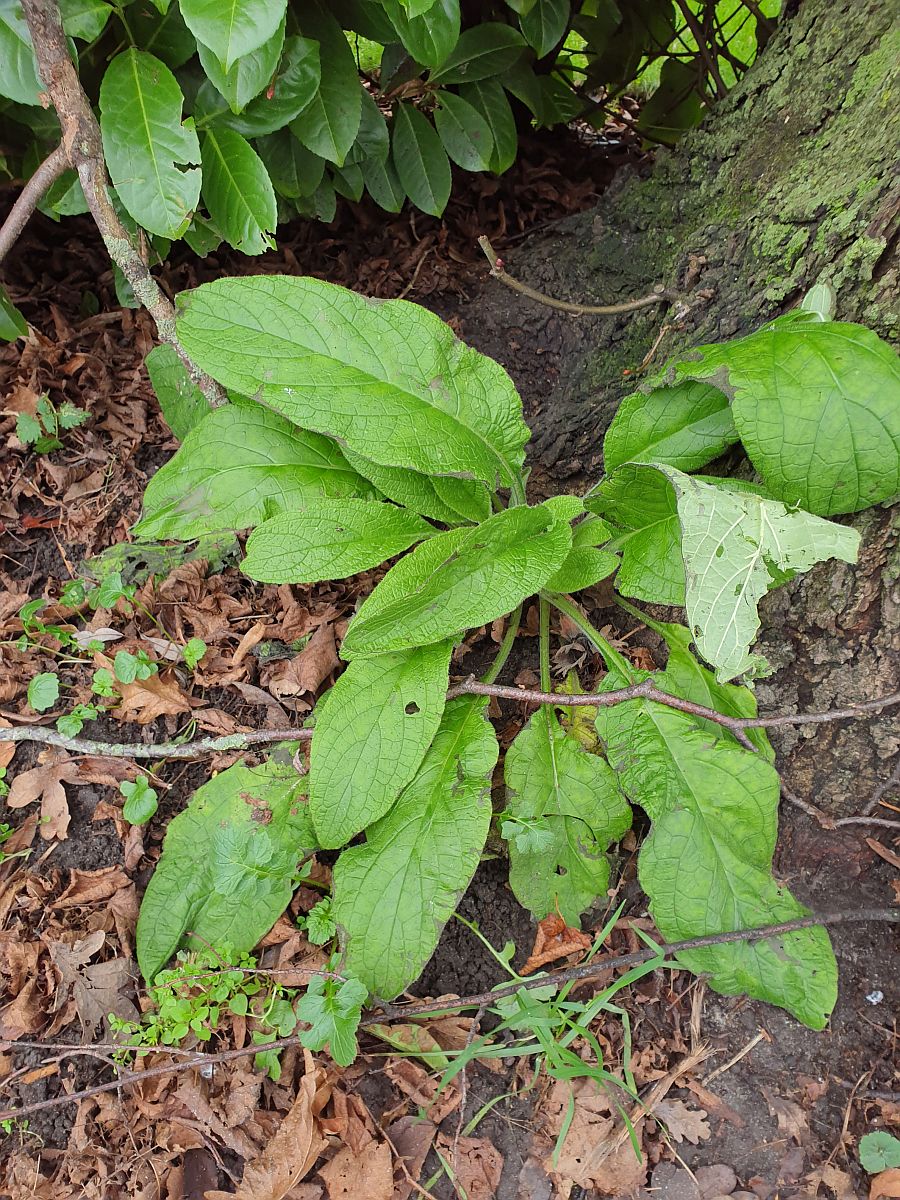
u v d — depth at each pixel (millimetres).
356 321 746
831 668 717
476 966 729
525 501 803
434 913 678
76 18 733
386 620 674
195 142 727
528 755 751
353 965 671
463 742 734
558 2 941
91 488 921
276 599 863
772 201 797
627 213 960
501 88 1020
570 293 979
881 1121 666
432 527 770
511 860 729
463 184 1147
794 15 863
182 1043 692
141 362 1003
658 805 707
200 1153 664
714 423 751
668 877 696
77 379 984
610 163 1235
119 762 780
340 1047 625
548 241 1034
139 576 864
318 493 776
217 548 873
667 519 775
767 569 667
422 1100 676
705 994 706
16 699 805
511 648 836
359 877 690
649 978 717
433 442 735
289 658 829
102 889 734
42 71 687
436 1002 689
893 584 683
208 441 775
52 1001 699
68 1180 651
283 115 818
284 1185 638
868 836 720
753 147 848
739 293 805
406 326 754
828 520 680
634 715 729
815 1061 684
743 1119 672
